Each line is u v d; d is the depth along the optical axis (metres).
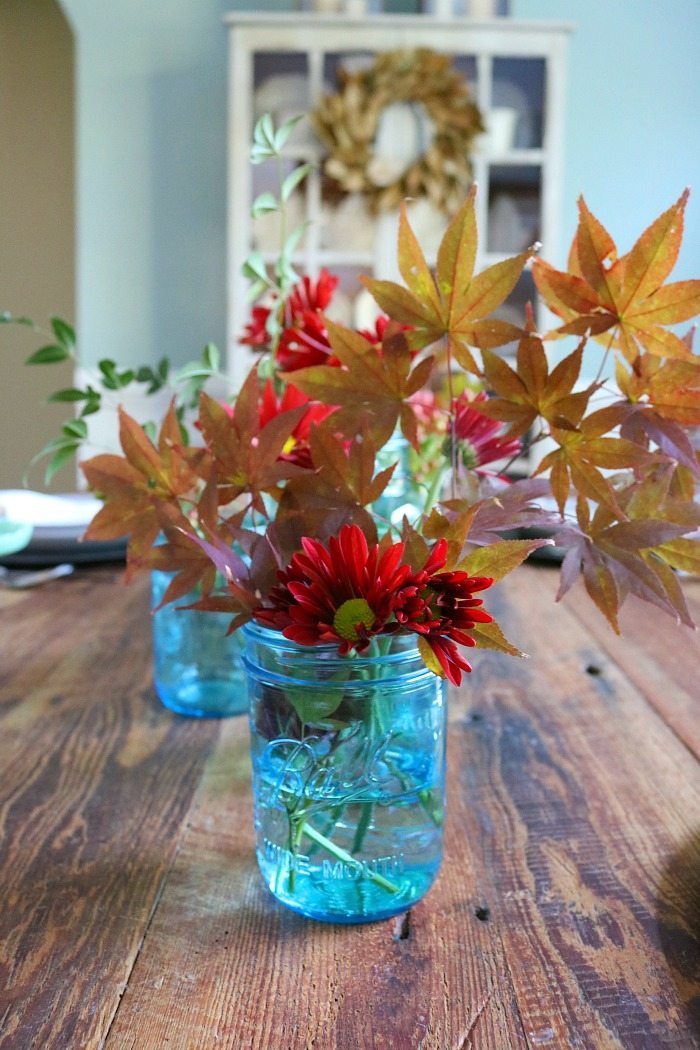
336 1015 0.52
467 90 2.72
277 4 2.96
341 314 2.81
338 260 2.81
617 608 0.59
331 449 0.58
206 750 0.89
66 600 1.31
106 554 1.44
